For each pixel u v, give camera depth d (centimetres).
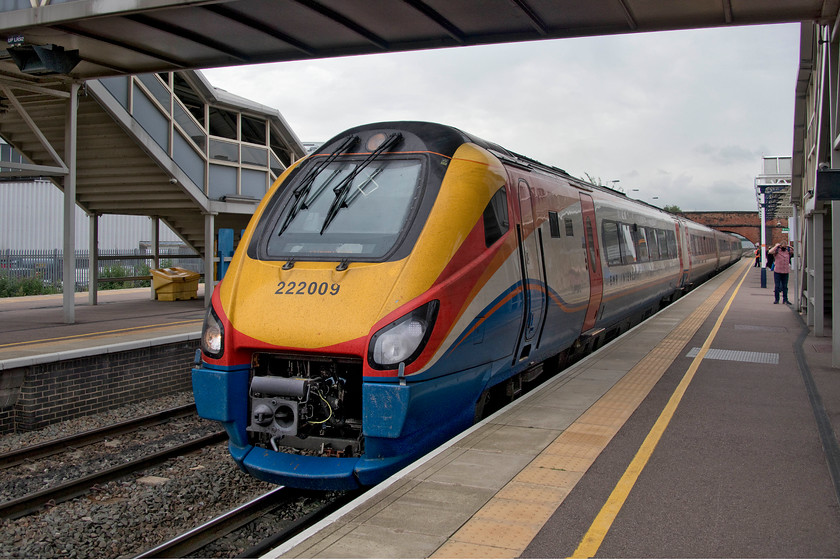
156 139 1545
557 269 802
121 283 2698
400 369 505
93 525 577
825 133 1005
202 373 566
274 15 962
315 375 562
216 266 2053
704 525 403
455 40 1037
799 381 822
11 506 596
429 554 365
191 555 516
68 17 957
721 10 891
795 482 475
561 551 370
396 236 568
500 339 637
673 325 1388
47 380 873
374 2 915
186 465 736
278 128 1941
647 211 1566
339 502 604
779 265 1878
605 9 910
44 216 2783
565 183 925
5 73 1233
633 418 643
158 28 1011
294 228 616
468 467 501
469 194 600
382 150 642
